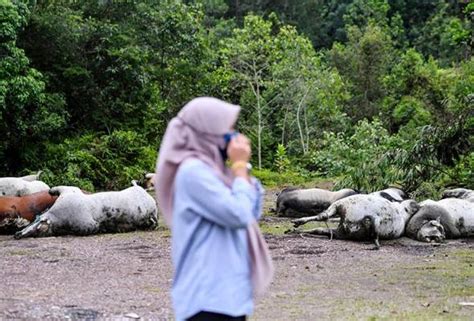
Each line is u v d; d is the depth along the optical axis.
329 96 42.75
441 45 57.53
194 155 3.74
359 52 49.72
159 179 3.81
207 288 3.64
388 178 16.94
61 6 27.62
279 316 6.70
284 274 9.00
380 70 48.84
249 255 3.82
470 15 20.92
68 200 12.41
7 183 14.02
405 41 62.88
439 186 17.31
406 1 69.00
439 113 26.62
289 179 30.48
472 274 9.17
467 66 31.84
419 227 12.43
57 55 27.08
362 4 65.12
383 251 11.14
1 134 23.84
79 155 24.53
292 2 64.19
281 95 41.69
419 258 10.52
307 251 10.96
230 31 51.84
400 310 7.03
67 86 27.22
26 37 26.19
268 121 42.81
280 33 42.34
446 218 12.54
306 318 6.62
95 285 8.12
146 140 29.08
